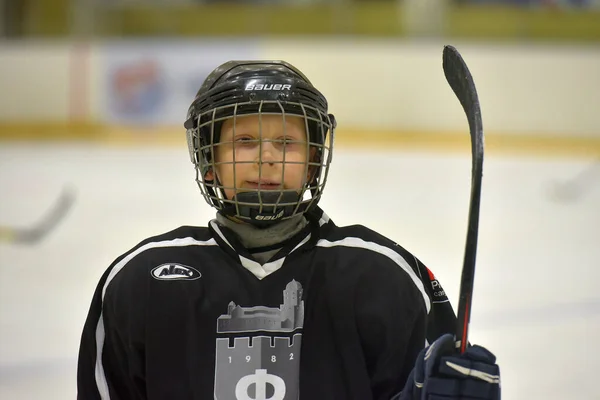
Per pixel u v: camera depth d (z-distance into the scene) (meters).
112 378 3.66
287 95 3.45
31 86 29.17
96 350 3.63
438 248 14.25
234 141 3.39
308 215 3.74
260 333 3.44
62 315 10.79
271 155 3.42
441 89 28.34
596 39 31.22
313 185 3.70
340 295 3.51
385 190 20.16
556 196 19.77
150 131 28.92
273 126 3.47
